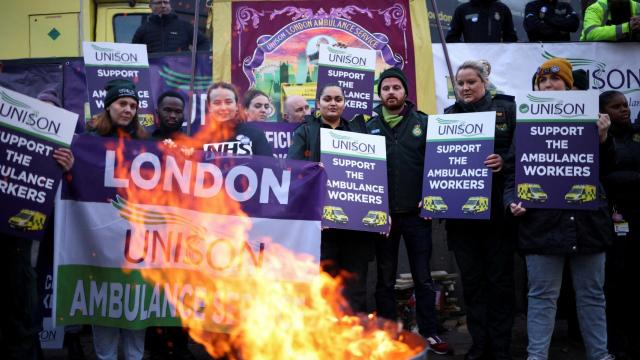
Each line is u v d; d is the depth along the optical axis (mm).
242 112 7188
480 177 6234
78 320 5441
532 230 5715
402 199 6613
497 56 8188
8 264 5344
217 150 6297
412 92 8094
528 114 5773
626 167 6430
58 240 5438
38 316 6004
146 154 5535
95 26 10453
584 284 5723
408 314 7562
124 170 5500
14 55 10453
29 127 5289
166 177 5539
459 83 6586
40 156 5297
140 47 7285
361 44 8086
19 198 5266
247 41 8039
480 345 6281
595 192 5625
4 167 5246
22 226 5258
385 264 6738
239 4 8055
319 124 6551
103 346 5531
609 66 8188
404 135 6680
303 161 5699
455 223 6391
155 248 5500
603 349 5707
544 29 8883
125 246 5465
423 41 8094
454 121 6391
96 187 5469
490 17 8867
